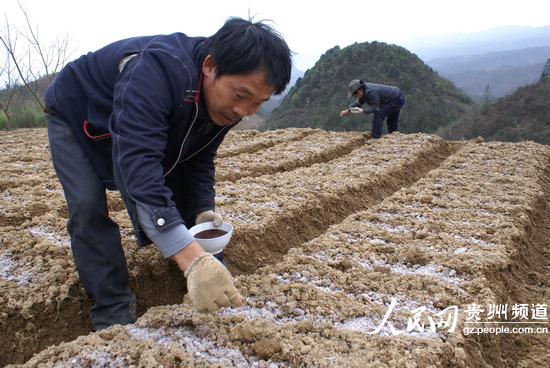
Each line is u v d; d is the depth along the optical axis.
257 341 1.91
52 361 1.75
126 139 1.53
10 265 2.62
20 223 3.40
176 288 2.82
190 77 1.64
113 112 1.60
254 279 2.56
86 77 1.81
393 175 5.42
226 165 5.60
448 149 7.83
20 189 4.14
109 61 1.77
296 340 1.94
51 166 5.30
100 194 1.96
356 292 2.44
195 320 2.05
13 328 2.20
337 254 2.90
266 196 4.12
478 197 4.14
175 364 1.78
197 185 2.37
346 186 4.56
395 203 4.04
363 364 1.79
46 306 2.29
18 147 6.70
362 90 7.91
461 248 2.94
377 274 2.59
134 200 1.55
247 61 1.50
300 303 2.32
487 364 2.06
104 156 1.92
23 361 2.15
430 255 2.80
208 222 2.34
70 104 1.83
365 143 7.56
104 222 2.04
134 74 1.58
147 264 2.75
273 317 2.19
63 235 3.06
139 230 1.69
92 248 2.03
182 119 1.73
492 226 3.33
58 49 12.41
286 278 2.60
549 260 3.38
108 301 2.14
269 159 6.04
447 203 3.92
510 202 4.02
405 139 7.54
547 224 4.04
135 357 1.79
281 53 1.54
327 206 4.14
